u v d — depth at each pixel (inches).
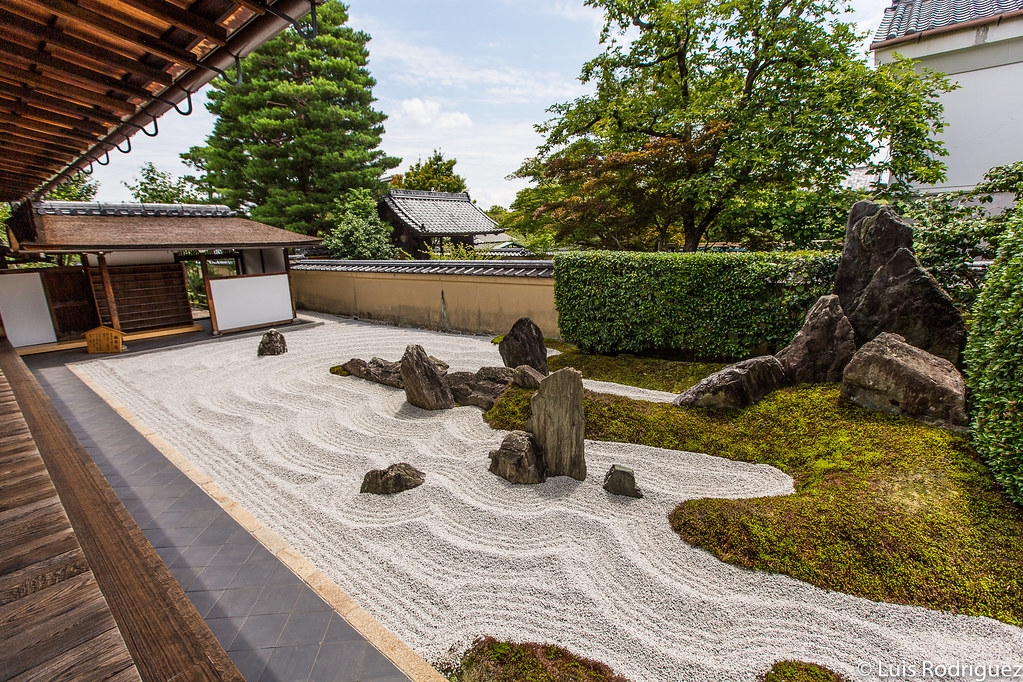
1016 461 121.1
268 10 72.5
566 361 312.0
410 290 492.4
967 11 393.7
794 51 421.7
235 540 134.0
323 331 464.8
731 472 155.9
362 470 176.6
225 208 523.8
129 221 435.5
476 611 107.9
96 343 389.4
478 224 850.8
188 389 283.7
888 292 198.1
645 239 531.2
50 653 52.2
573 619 104.4
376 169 719.1
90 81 94.6
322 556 129.2
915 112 357.7
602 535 130.2
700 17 438.3
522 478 157.2
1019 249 132.3
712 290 268.5
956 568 107.3
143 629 66.2
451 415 218.5
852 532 117.0
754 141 380.5
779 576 111.7
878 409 166.1
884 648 95.0
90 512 97.0
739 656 94.5
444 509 146.6
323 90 647.8
